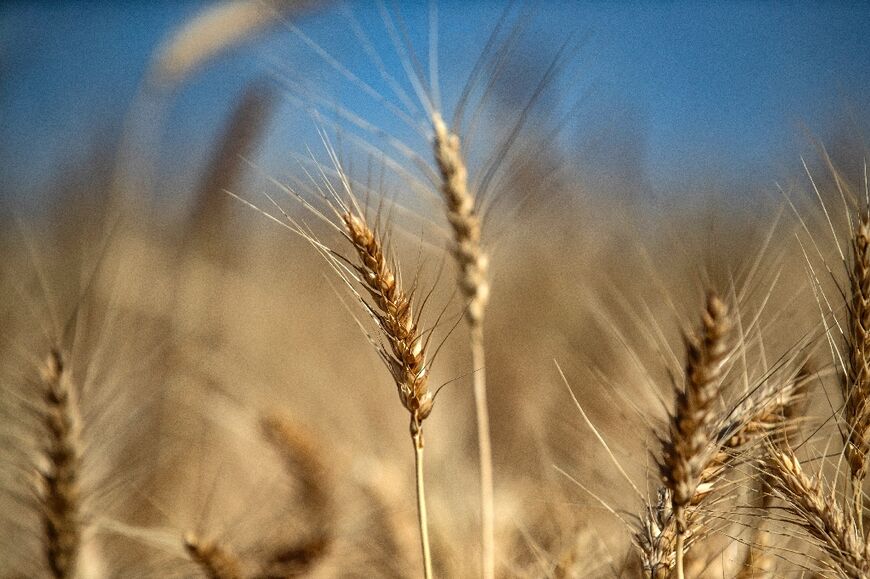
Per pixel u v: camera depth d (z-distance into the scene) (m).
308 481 0.89
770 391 0.73
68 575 0.78
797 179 0.76
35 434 0.78
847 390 0.71
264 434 0.91
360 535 0.87
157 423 0.97
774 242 0.76
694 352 0.67
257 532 0.87
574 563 0.80
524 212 0.84
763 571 0.74
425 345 0.72
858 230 0.71
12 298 0.92
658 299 0.87
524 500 0.92
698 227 0.73
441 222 0.79
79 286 0.89
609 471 0.85
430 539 0.87
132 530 0.80
